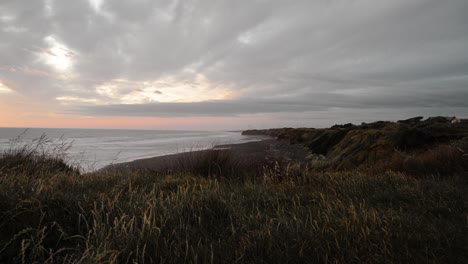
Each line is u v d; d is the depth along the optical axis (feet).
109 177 15.23
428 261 6.22
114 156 65.82
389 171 17.67
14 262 6.19
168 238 7.11
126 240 6.68
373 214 8.59
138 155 68.95
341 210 9.78
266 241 6.98
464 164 17.06
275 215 9.42
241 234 7.63
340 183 14.64
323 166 38.75
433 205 10.53
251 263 6.15
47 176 14.16
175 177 16.60
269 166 19.20
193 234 7.48
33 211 7.80
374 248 6.77
